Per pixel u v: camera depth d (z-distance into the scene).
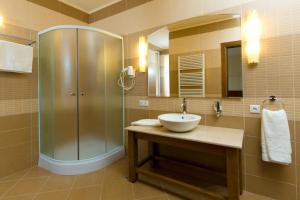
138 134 2.02
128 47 2.75
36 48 2.46
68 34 2.26
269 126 1.62
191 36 2.18
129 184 2.03
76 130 2.29
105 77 2.57
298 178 1.63
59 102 2.28
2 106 2.16
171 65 2.34
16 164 2.30
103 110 2.55
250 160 1.84
